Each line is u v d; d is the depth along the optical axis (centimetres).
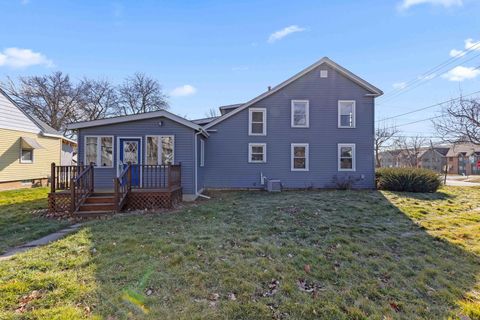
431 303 335
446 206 916
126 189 840
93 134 1052
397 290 358
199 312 282
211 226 601
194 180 1051
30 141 1523
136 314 275
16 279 337
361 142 1397
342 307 309
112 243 476
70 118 3106
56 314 268
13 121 1426
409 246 521
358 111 1399
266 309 293
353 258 448
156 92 3397
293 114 1404
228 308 291
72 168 846
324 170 1398
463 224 685
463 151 4941
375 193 1180
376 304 323
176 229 575
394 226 657
